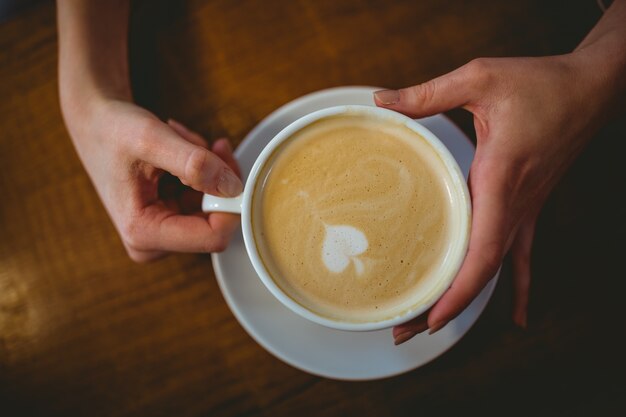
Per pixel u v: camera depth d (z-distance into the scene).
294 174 0.26
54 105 0.32
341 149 0.26
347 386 0.30
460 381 0.30
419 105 0.26
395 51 0.31
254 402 0.30
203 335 0.31
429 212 0.26
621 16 0.27
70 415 0.31
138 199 0.27
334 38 0.32
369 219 0.26
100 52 0.30
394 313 0.25
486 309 0.30
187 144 0.25
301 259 0.26
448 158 0.25
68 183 0.32
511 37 0.31
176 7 0.32
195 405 0.30
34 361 0.31
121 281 0.31
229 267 0.28
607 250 0.31
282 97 0.31
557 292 0.31
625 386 0.29
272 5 0.32
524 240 0.30
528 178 0.26
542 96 0.25
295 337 0.28
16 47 0.32
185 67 0.32
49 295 0.31
